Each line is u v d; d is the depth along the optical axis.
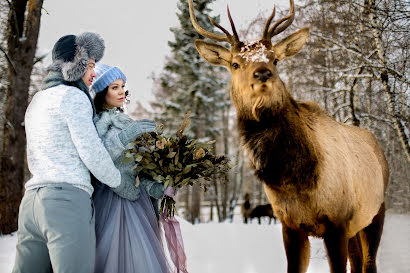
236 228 10.27
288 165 2.87
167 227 2.56
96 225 2.32
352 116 7.46
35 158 2.04
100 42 2.37
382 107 7.70
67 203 1.95
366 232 3.97
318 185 2.91
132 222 2.35
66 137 2.07
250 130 2.99
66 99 2.08
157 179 2.45
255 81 2.81
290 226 3.10
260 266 5.31
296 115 2.99
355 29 6.93
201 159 2.54
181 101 20.33
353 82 7.29
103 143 2.34
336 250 2.98
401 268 4.43
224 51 3.40
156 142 2.43
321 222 3.00
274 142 2.88
